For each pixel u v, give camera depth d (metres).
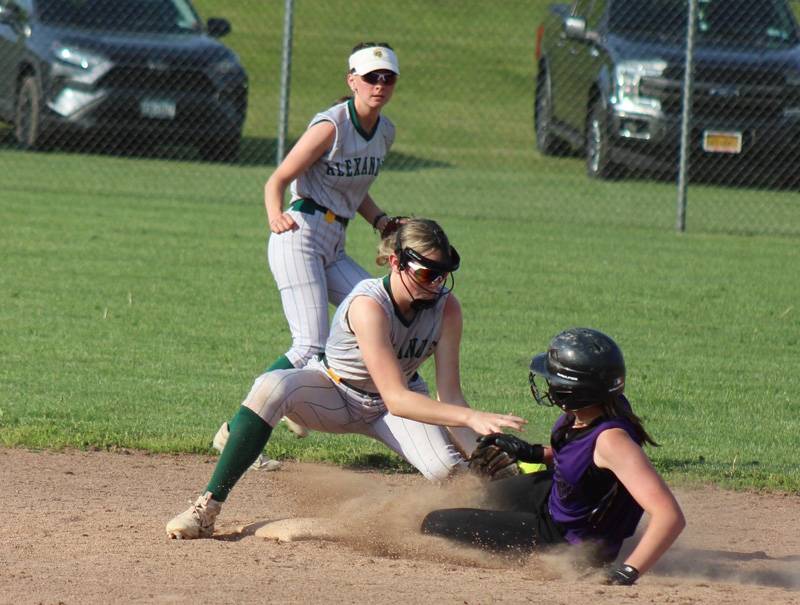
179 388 24.47
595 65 50.09
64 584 13.69
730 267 38.00
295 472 20.47
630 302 33.03
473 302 32.25
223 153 50.91
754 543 17.56
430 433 17.34
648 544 14.08
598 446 14.26
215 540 16.25
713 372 26.94
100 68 47.75
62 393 23.88
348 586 13.79
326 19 80.56
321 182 20.25
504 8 84.69
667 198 48.16
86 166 49.06
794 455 21.86
